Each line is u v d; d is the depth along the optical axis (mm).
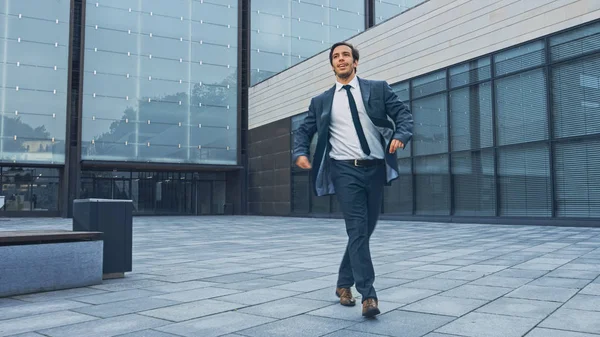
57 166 24609
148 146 26359
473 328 3178
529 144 14516
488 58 15875
